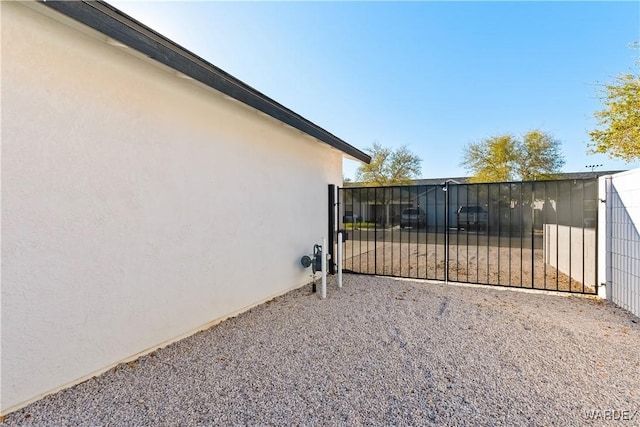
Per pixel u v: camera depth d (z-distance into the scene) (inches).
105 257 102.0
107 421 78.2
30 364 83.5
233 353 118.0
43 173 85.3
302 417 80.4
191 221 135.6
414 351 119.7
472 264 322.3
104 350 102.2
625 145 344.5
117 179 105.4
